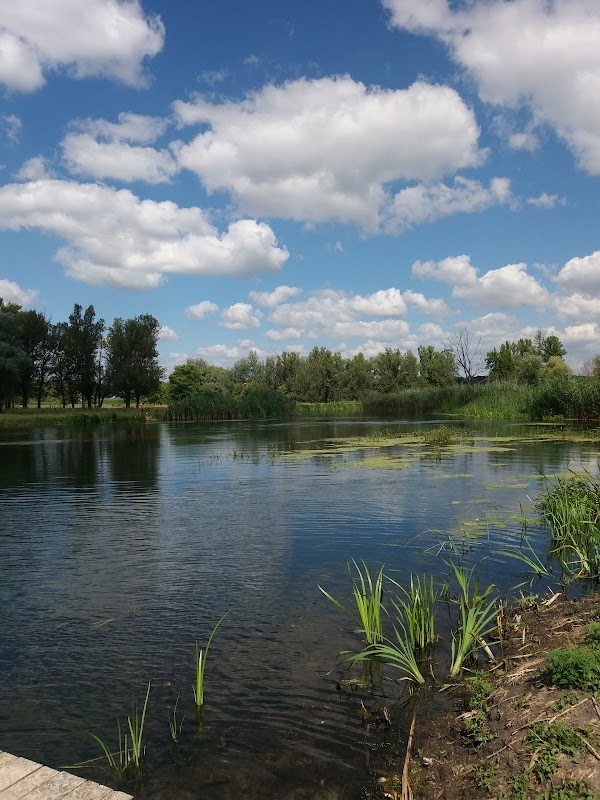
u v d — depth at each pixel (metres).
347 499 11.61
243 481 14.34
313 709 4.19
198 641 5.29
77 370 62.28
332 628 5.51
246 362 93.75
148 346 65.44
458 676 4.57
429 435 24.55
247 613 5.90
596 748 3.12
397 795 3.28
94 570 7.35
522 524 9.16
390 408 59.22
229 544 8.44
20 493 13.04
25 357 48.94
